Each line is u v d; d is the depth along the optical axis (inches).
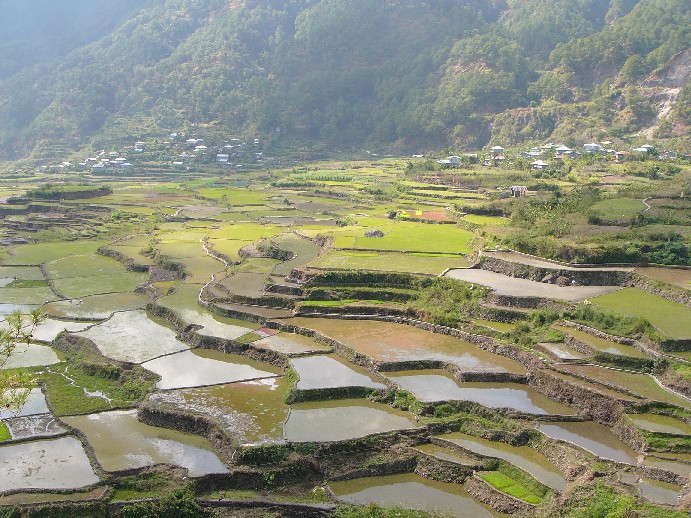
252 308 2898.6
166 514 1615.4
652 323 2282.2
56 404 2165.4
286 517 1646.2
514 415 1959.9
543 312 2491.4
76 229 4938.5
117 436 1955.0
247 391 2196.1
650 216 3454.7
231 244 4101.9
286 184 6530.5
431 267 3078.2
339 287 2952.8
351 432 1915.6
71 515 1615.4
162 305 3019.2
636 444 1790.1
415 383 2178.9
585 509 1533.0
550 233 3297.2
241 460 1785.2
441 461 1813.5
